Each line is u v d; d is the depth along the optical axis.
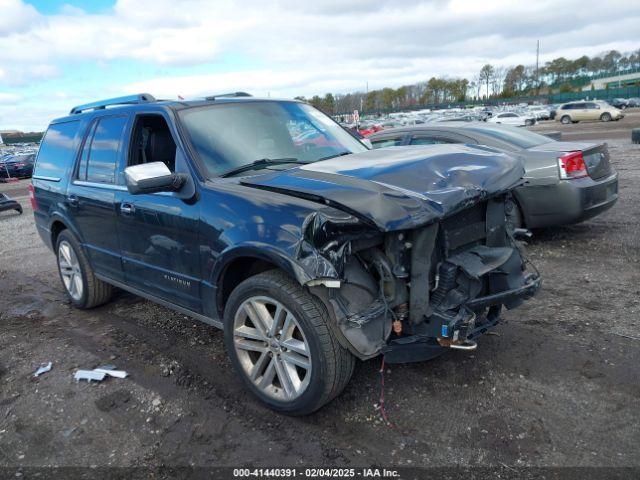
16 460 2.92
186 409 3.30
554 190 6.02
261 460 2.77
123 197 4.06
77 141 4.89
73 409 3.40
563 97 89.44
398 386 3.37
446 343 2.88
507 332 4.03
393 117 74.44
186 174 3.50
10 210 14.93
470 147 3.79
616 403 3.03
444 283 2.93
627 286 4.83
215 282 3.32
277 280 2.96
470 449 2.74
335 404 3.23
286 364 3.06
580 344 3.76
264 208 2.97
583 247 6.17
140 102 4.29
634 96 78.19
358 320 2.75
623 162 13.75
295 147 4.02
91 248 4.74
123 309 5.24
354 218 2.69
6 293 6.15
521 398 3.15
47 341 4.56
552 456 2.64
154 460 2.84
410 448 2.78
